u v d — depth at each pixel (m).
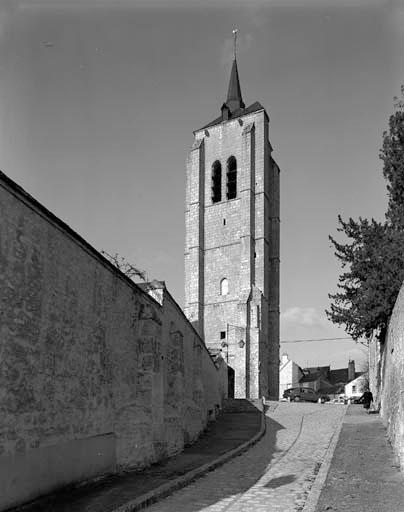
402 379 14.99
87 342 11.98
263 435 25.59
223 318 67.44
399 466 14.45
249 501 10.82
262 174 70.62
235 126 73.12
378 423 25.89
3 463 8.49
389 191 24.88
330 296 27.50
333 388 103.62
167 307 18.62
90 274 12.29
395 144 24.16
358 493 11.23
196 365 24.94
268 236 72.44
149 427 14.95
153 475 13.21
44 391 9.91
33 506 9.09
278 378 67.94
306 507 9.99
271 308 70.56
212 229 71.31
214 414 32.81
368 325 25.53
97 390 12.46
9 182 8.61
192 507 10.22
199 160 73.69
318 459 17.27
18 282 9.07
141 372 15.24
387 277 22.84
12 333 8.86
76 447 11.23
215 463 15.57
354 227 26.38
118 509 9.24
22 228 9.23
